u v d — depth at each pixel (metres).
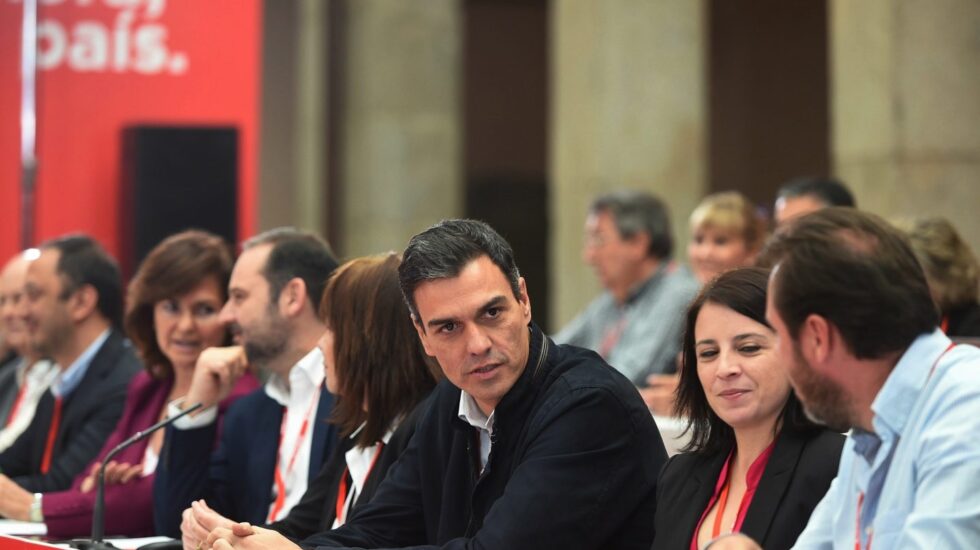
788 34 24.75
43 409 9.64
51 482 8.91
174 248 8.46
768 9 24.84
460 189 23.92
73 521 8.02
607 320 12.30
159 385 8.70
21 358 11.65
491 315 5.55
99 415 9.18
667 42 17.08
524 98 30.30
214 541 5.90
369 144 23.31
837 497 4.52
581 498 5.57
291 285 7.61
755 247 11.36
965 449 3.93
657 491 5.64
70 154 13.57
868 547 4.25
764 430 5.36
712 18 25.12
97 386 9.30
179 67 13.74
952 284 8.56
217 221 13.45
